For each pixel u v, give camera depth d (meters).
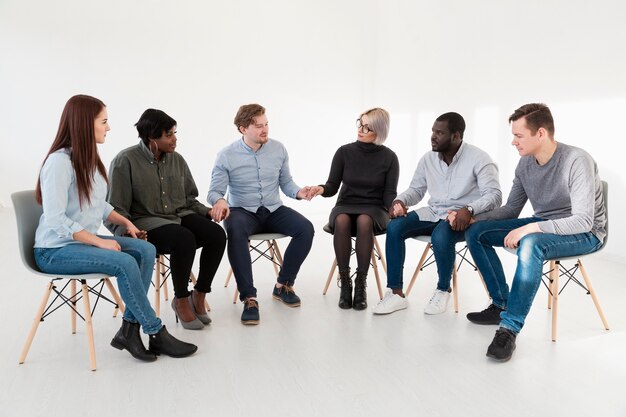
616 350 2.44
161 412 1.93
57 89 6.02
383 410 1.95
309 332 2.68
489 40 4.93
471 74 5.18
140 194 2.69
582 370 2.25
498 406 1.97
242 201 3.12
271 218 3.14
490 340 2.57
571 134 4.23
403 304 2.99
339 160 3.29
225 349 2.47
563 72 4.24
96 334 2.62
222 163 3.10
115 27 6.05
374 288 3.39
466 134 5.30
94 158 2.22
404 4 6.20
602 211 2.52
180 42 6.23
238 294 3.27
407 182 6.34
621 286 3.39
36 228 2.30
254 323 2.76
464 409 1.95
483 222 2.75
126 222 2.50
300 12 6.53
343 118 6.84
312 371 2.26
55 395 2.04
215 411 1.94
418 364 2.32
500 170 4.89
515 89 4.68
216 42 6.32
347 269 3.05
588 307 3.00
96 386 2.11
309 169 6.80
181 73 6.27
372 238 3.03
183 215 2.87
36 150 6.09
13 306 3.01
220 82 6.39
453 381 2.17
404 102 6.30
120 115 6.18
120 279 2.20
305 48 6.61
